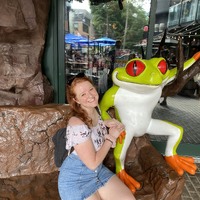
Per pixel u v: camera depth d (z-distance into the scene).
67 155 1.19
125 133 1.42
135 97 1.35
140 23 2.44
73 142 1.06
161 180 1.30
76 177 1.14
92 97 1.12
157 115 3.60
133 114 1.41
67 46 2.38
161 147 2.51
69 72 2.49
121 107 1.42
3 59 1.88
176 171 1.38
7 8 1.61
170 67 2.34
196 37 3.06
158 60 1.33
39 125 1.69
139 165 1.66
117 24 2.54
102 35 2.57
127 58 2.61
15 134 1.67
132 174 1.55
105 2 2.48
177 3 2.79
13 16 1.63
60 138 1.20
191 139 2.77
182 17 2.90
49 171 1.75
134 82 1.27
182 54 1.38
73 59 2.49
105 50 2.62
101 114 1.45
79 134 1.05
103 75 2.67
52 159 1.75
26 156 1.71
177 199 1.30
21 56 1.93
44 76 2.26
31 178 1.67
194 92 4.57
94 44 2.58
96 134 1.17
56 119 1.70
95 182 1.19
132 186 1.36
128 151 1.72
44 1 1.95
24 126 1.67
